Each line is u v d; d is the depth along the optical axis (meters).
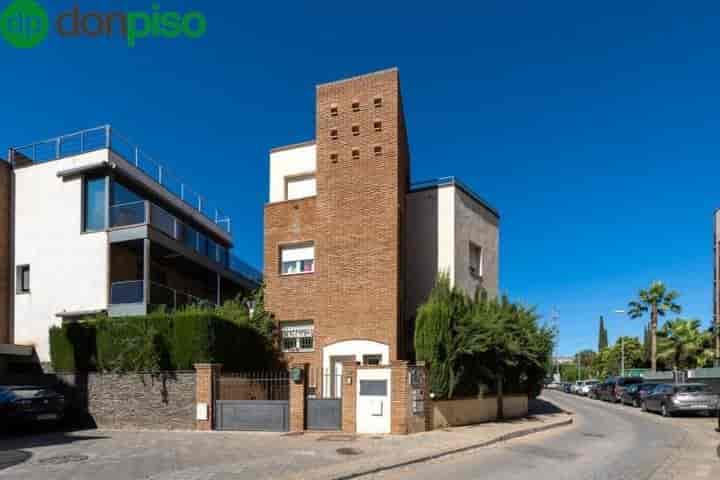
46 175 22.66
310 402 15.35
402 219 21.02
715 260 42.91
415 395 15.05
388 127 20.23
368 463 10.55
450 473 10.16
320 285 20.38
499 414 20.47
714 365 45.09
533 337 22.33
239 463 10.60
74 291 21.53
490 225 25.34
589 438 15.91
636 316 49.50
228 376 16.72
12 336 22.05
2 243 22.31
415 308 21.67
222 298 32.25
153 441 13.91
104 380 17.66
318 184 20.92
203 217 30.38
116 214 21.83
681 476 10.13
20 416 15.37
